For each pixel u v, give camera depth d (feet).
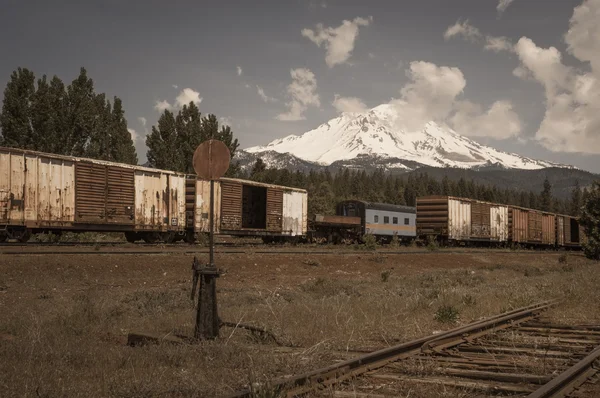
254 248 96.84
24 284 51.21
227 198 108.27
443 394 17.47
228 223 108.27
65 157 78.48
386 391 18.11
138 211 90.07
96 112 147.13
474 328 29.45
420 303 42.60
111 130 162.50
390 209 157.58
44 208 75.77
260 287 59.67
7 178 71.36
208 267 26.45
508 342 27.63
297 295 51.78
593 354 22.66
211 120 171.53
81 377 20.08
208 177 27.81
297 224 129.08
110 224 85.30
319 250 103.19
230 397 15.79
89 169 82.02
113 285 55.77
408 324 34.19
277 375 20.43
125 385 18.21
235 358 22.62
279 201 122.83
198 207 101.71
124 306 40.86
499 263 117.50
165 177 95.30
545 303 43.52
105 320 33.68
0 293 46.70
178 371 20.81
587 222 142.72
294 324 32.27
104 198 84.23
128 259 65.05
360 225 148.25
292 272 75.61
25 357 22.68
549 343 27.32
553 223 208.33
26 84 134.31
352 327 31.55
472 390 18.10
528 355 24.57
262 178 264.72
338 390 17.94
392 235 157.58
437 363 22.17
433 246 129.70
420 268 97.25
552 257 146.41
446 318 35.19
